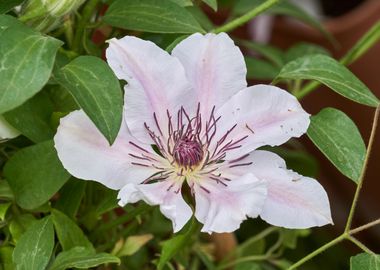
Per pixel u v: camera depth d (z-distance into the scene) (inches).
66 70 16.8
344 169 18.3
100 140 17.3
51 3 17.5
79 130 17.0
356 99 18.5
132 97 17.4
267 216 17.6
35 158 18.1
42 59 15.9
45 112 18.6
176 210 16.8
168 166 18.0
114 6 19.6
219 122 18.2
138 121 17.6
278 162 18.0
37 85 15.7
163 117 17.9
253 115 18.1
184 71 17.8
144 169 17.7
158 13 19.3
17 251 17.9
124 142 17.6
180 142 17.9
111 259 17.4
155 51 17.5
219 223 16.7
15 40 16.1
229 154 18.1
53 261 19.0
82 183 19.3
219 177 18.1
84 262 17.4
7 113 17.9
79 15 19.7
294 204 17.7
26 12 17.7
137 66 17.4
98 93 16.5
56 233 19.3
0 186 18.9
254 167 18.0
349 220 18.5
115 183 17.4
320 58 19.2
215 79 18.1
